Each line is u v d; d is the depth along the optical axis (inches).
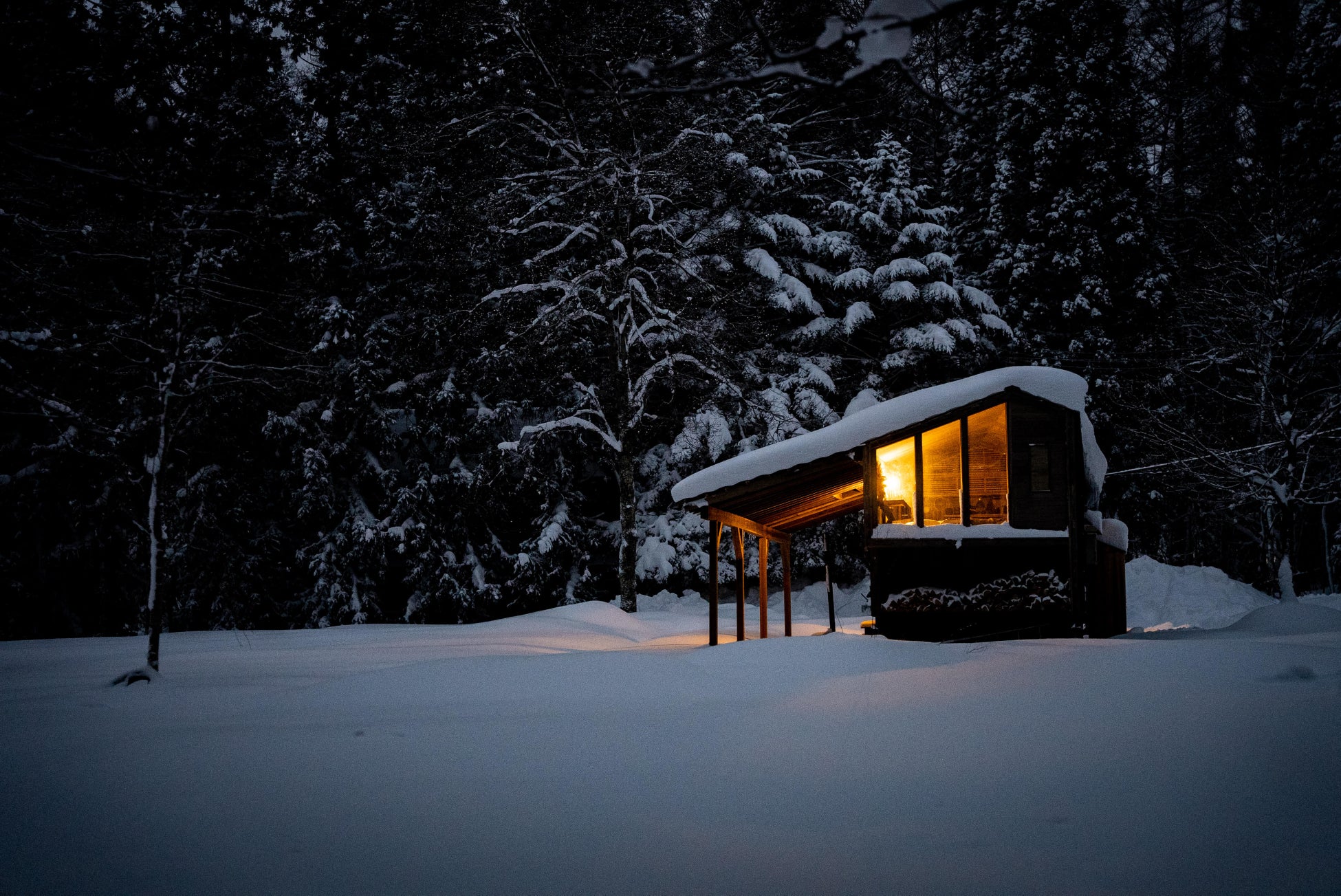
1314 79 1019.9
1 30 463.5
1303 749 247.0
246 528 1170.0
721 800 230.1
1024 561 600.1
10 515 1088.8
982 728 295.7
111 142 523.8
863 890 166.7
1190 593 971.3
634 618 932.0
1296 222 879.7
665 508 1272.1
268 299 999.0
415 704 389.7
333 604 1146.0
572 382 1109.1
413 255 1218.6
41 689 448.8
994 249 1326.3
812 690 380.8
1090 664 384.5
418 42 1144.8
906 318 1256.8
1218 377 1065.5
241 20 847.7
